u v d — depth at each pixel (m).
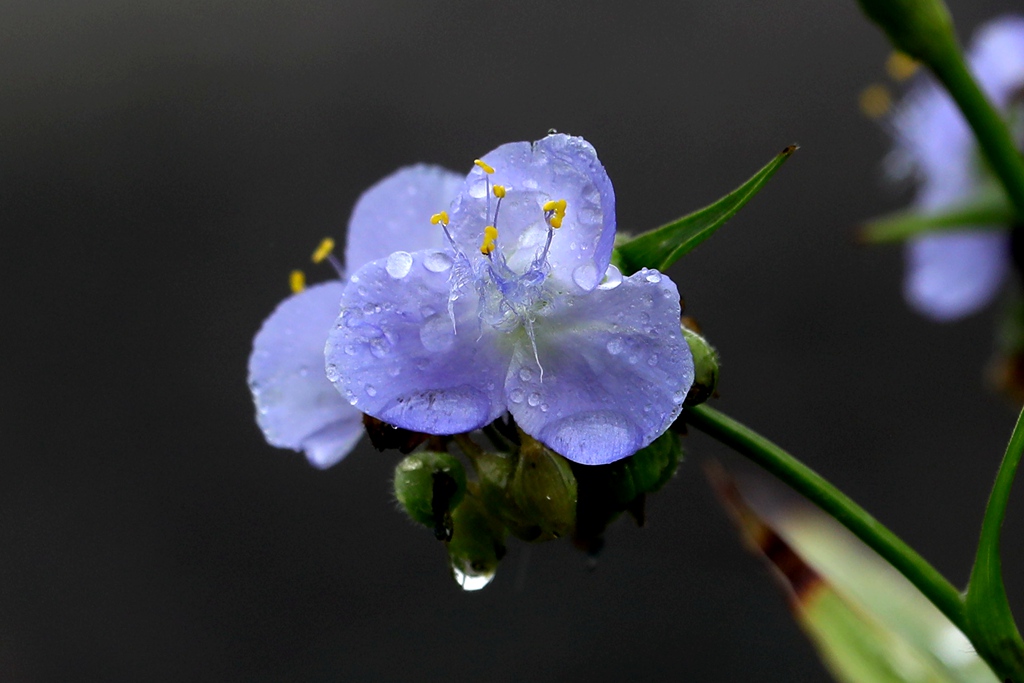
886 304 0.58
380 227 0.27
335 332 0.26
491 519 0.27
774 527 0.31
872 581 0.32
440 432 0.26
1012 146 0.30
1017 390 0.35
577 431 0.26
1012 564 0.55
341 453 0.27
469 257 0.26
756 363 0.58
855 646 0.30
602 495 0.27
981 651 0.27
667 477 0.27
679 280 0.59
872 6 0.30
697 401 0.26
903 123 0.36
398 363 0.26
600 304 0.26
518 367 0.26
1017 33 0.34
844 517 0.27
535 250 0.26
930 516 0.55
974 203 0.33
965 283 0.35
